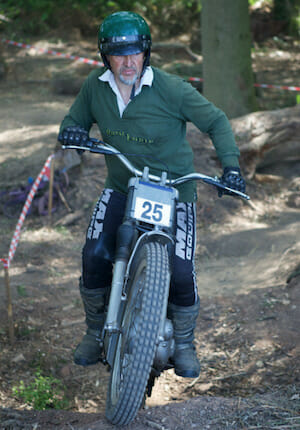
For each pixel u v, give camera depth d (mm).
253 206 12102
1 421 5066
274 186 13047
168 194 4422
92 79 4750
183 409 4785
